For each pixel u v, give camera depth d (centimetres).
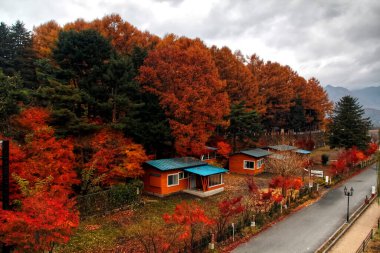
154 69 3456
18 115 2495
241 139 5103
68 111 2453
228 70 5303
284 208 2836
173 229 2162
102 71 2884
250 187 2681
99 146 2539
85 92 2702
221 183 3509
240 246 2042
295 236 2250
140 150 2836
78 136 2605
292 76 8006
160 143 3416
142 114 3366
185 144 3406
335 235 2277
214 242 1978
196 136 3553
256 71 6950
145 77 3356
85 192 2548
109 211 2522
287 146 4978
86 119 2597
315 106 7781
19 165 1872
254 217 2403
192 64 3628
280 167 3356
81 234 2069
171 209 2748
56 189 1841
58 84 2552
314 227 2453
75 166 2458
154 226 2212
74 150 2605
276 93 6569
